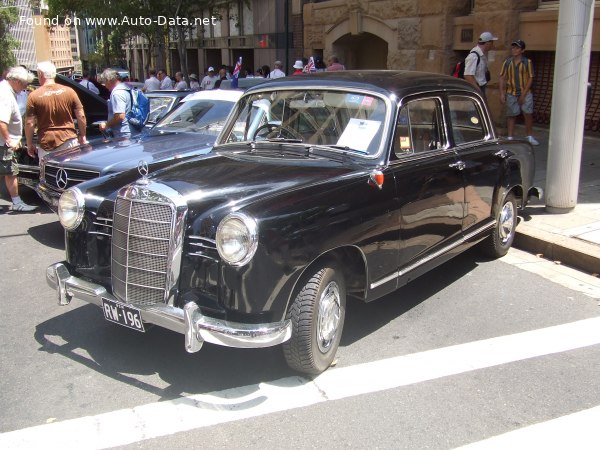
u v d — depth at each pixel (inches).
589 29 254.1
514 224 245.1
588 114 457.7
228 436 126.7
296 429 129.0
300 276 137.2
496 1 481.4
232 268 129.6
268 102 191.8
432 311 192.2
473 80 419.5
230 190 144.6
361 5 665.6
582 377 150.3
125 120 323.6
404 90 175.2
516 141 240.2
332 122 176.1
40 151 310.8
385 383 147.6
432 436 126.4
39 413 135.5
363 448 122.6
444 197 185.6
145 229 139.6
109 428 129.6
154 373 153.2
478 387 145.6
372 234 155.2
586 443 124.0
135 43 1765.5
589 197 302.4
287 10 782.5
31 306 197.8
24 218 313.0
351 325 181.9
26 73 318.3
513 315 189.2
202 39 1293.1
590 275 225.6
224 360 159.8
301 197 140.2
